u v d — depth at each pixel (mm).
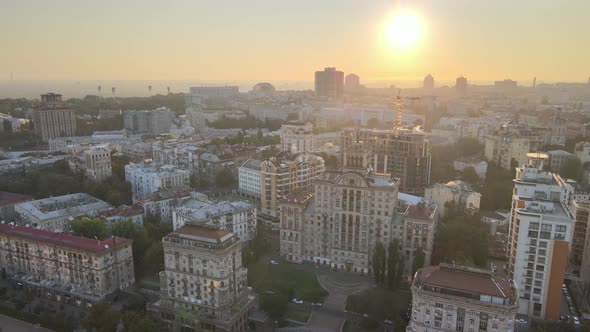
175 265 199375
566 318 199625
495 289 157750
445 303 159625
